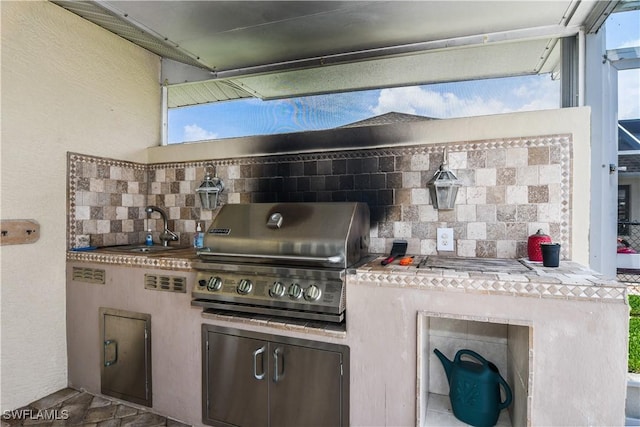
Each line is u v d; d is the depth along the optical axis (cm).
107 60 277
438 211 215
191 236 293
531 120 196
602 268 200
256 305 181
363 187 233
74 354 248
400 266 174
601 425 131
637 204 237
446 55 247
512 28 224
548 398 137
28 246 228
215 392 198
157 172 307
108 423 206
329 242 173
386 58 261
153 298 218
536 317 138
